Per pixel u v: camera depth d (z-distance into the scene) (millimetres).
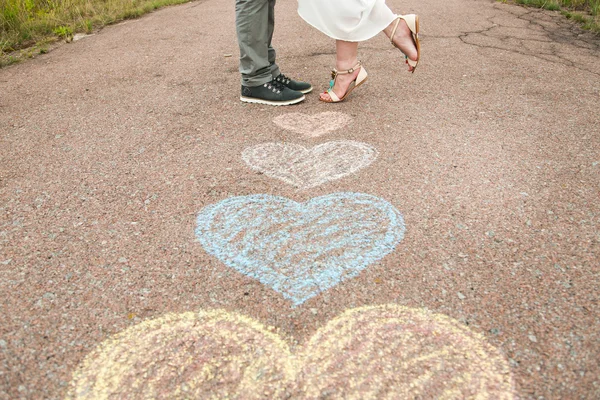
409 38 3090
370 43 4605
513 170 2463
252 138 2855
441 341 1551
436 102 3299
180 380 1446
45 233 2062
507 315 1635
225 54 4480
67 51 4738
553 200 2223
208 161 2607
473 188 2320
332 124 3008
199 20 5828
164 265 1877
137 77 3938
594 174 2420
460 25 5219
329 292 1743
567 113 3109
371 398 1389
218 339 1575
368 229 2055
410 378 1440
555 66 3988
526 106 3219
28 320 1634
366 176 2436
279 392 1411
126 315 1659
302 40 4805
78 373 1460
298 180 2418
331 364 1491
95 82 3852
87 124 3090
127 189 2369
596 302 1673
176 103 3391
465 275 1804
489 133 2852
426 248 1940
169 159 2639
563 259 1870
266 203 2236
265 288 1766
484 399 1372
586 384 1399
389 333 1583
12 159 2674
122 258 1915
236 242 1993
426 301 1698
